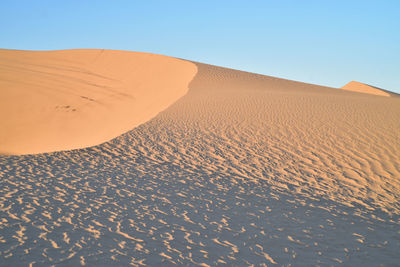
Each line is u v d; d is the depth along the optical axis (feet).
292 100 56.34
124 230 15.40
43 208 17.37
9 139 57.82
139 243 14.21
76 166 26.43
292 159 31.42
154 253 13.44
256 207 20.20
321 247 15.25
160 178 24.68
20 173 23.63
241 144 35.19
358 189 25.27
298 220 18.53
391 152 33.17
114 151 31.71
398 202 23.13
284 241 15.57
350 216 19.89
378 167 29.78
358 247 15.56
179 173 26.30
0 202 17.79
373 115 46.52
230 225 17.03
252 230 16.60
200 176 25.96
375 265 13.89
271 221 18.04
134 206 18.67
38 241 13.69
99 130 59.47
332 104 53.57
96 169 25.90
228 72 100.78
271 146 34.78
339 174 28.25
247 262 13.28
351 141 36.27
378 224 18.92
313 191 24.36
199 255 13.57
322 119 44.37
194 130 39.60
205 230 16.14
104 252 13.20
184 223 16.81
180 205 19.45
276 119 44.52
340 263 13.82
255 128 40.70
